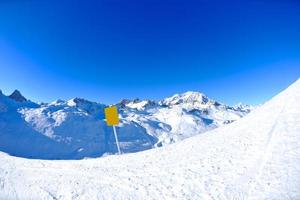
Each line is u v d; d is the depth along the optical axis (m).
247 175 11.27
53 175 15.04
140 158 17.19
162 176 13.16
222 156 14.07
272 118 16.25
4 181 14.55
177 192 11.17
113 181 13.23
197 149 16.58
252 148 13.75
